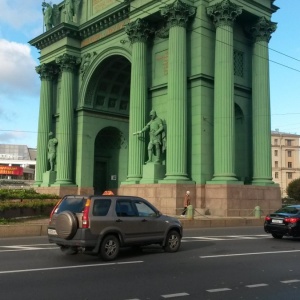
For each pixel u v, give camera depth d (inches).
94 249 502.9
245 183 1339.8
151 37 1396.4
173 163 1208.2
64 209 526.6
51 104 1824.6
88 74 1658.5
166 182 1190.9
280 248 657.0
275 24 1400.1
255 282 397.7
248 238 803.4
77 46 1723.7
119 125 1769.2
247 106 1380.4
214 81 1255.5
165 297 336.2
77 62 1712.6
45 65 1808.6
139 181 1298.0
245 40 1398.9
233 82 1247.5
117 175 1774.1
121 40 1503.4
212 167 1242.6
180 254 571.5
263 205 1262.3
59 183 1610.5
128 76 1724.9
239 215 1181.7
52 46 1787.6
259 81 1357.0
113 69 1659.7
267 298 339.6
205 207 1203.2
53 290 353.4
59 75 1812.3
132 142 1334.9
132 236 539.5
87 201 513.3
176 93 1224.8
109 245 513.0
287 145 5108.3
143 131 1318.9
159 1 1307.8
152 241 563.5
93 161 1672.0
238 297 340.5
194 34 1275.8
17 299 323.9
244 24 1393.9
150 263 495.2
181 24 1253.7
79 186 1626.5
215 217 1136.8
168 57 1283.2
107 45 1585.9
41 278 399.9
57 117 1791.3
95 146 1774.1
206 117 1242.0
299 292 359.6
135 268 461.4
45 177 1706.4
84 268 456.1
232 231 958.4
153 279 403.5
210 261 514.0
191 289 364.8
